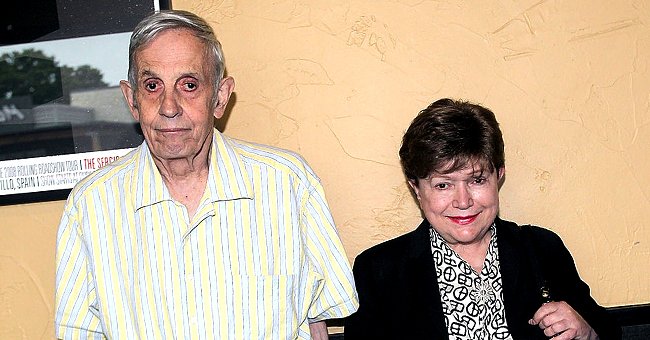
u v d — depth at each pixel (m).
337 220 1.65
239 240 1.27
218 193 1.26
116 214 1.29
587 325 1.41
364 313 1.48
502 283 1.44
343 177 1.64
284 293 1.27
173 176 1.27
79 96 1.58
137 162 1.31
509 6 1.61
